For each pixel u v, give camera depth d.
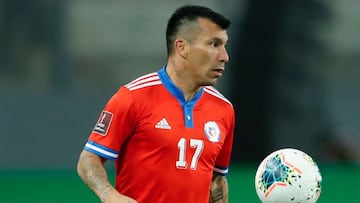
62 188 29.45
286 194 14.50
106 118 14.88
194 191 15.03
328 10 45.38
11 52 42.62
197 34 14.98
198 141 15.05
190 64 15.02
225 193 16.58
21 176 30.66
